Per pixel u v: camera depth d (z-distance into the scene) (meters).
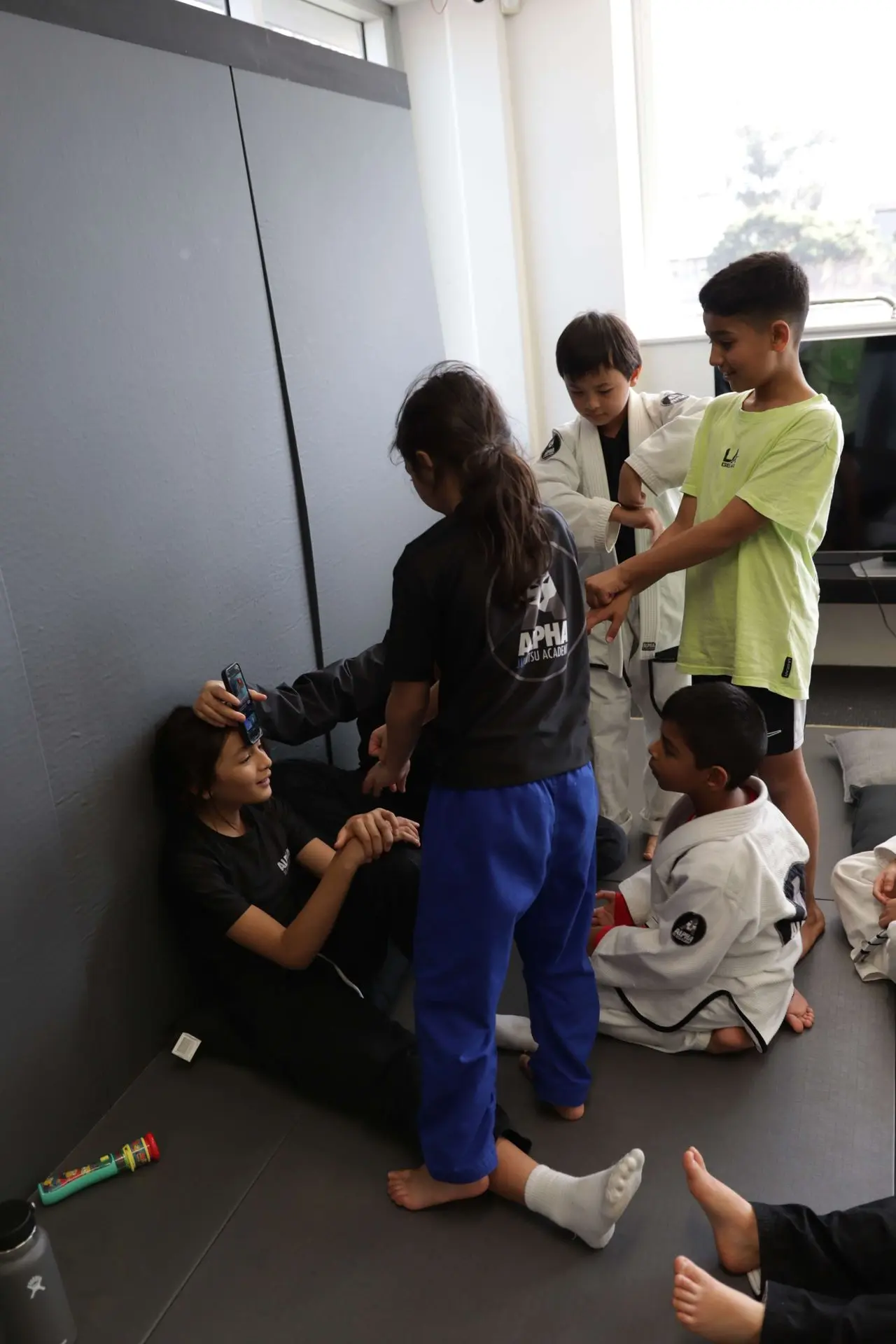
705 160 3.45
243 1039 1.83
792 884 1.78
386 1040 1.72
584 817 1.50
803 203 3.41
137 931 1.80
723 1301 1.25
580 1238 1.46
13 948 1.53
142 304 1.75
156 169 1.79
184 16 1.88
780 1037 1.82
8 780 1.50
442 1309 1.39
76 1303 1.43
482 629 1.35
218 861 1.82
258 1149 1.67
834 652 3.51
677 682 2.34
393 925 1.91
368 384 2.51
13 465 1.49
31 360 1.52
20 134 1.50
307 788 2.13
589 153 3.29
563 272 3.46
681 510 2.05
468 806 1.40
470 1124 1.45
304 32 2.97
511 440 1.38
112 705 1.71
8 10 1.48
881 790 2.42
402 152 2.69
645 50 3.37
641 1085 1.74
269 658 2.17
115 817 1.73
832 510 3.20
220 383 1.97
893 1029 1.81
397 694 1.45
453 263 3.49
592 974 1.66
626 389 2.18
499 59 3.21
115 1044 1.77
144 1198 1.59
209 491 1.94
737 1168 1.55
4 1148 1.54
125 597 1.73
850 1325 1.21
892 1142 1.58
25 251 1.51
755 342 1.76
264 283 2.11
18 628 1.51
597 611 1.93
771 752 1.93
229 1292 1.43
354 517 2.46
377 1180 1.60
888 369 3.00
